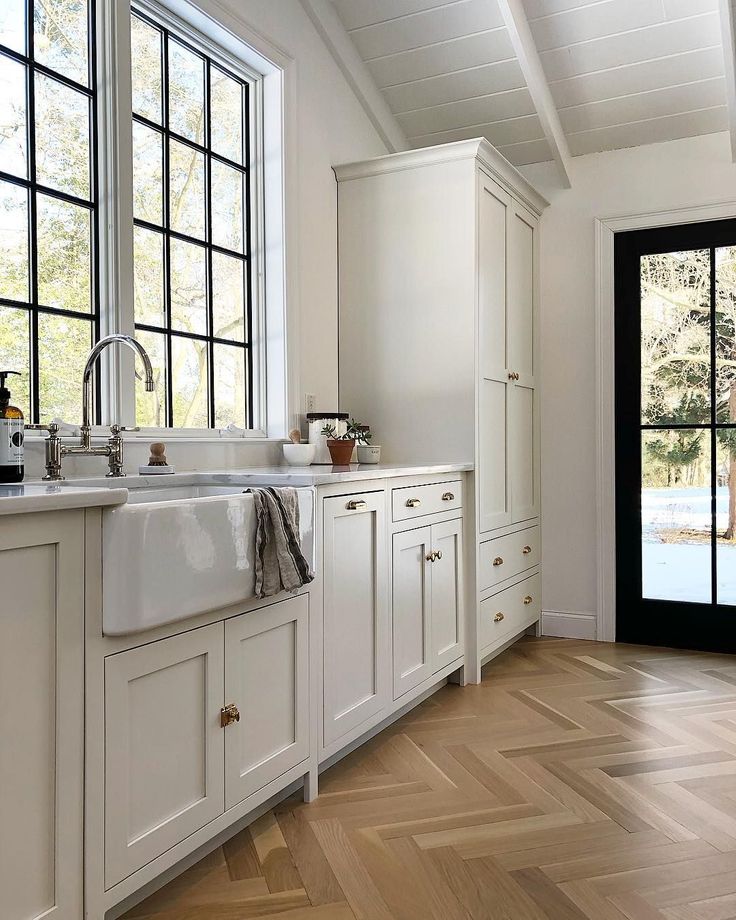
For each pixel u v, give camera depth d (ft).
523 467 12.44
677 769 7.70
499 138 12.69
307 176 10.56
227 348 9.75
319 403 10.83
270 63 9.81
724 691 10.16
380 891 5.69
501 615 11.35
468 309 10.44
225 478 7.52
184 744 5.59
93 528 4.80
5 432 5.86
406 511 8.90
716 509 12.17
